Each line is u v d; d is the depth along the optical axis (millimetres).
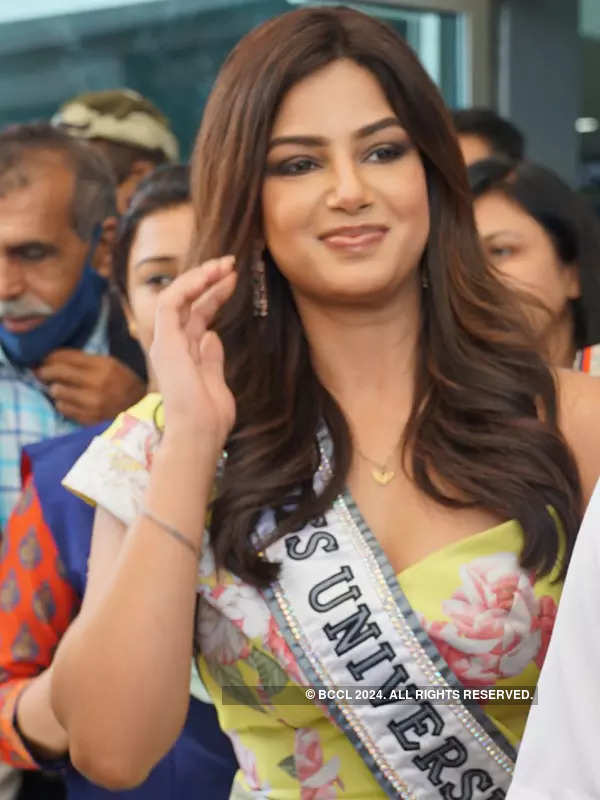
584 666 2531
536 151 7438
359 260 3164
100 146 5629
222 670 3236
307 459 3209
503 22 7332
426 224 3232
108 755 3068
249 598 3158
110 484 3279
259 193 3242
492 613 3055
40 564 4086
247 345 3330
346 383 3305
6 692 4016
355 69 3184
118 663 3049
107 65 6363
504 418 3189
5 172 5023
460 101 7262
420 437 3203
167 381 3184
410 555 3148
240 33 6496
